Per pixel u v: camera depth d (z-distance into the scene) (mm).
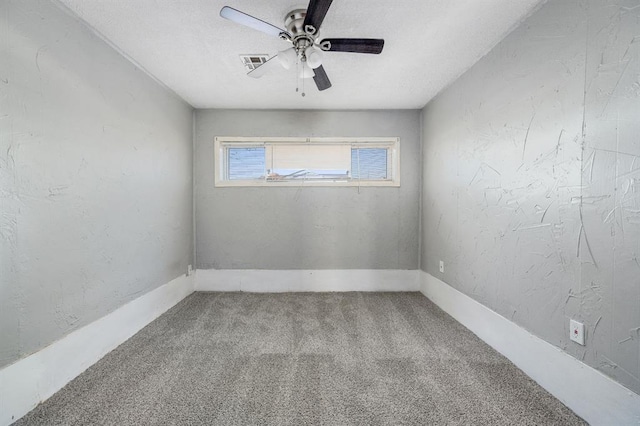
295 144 3412
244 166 3469
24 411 1397
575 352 1407
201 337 2223
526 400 1499
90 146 1826
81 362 1749
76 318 1724
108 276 1992
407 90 2807
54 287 1576
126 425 1340
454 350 2016
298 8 1624
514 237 1822
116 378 1693
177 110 2961
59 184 1605
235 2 1590
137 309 2318
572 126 1415
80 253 1753
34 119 1461
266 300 3072
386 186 3404
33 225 1460
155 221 2576
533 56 1656
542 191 1602
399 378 1696
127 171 2189
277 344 2113
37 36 1471
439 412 1419
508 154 1872
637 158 1146
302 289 3402
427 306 2896
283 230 3408
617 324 1222
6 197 1337
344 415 1402
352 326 2426
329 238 3414
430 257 3123
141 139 2363
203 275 3393
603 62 1264
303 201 3412
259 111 3377
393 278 3422
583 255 1362
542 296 1605
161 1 1579
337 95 2943
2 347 1324
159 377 1704
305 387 1617
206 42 1987
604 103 1264
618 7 1202
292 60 1750
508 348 1885
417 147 3398
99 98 1897
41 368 1491
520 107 1765
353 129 3389
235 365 1836
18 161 1386
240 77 2525
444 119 2777
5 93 1327
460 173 2477
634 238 1159
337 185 3398
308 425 1342
